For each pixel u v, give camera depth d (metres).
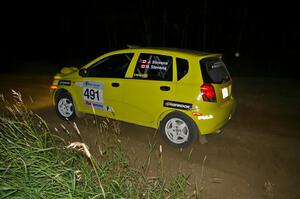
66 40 23.17
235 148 5.69
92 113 6.54
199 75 5.30
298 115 7.71
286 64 16.55
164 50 5.72
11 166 3.70
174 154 5.38
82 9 21.64
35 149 4.09
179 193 4.15
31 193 3.26
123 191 3.65
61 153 4.35
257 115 7.69
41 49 21.22
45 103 8.43
